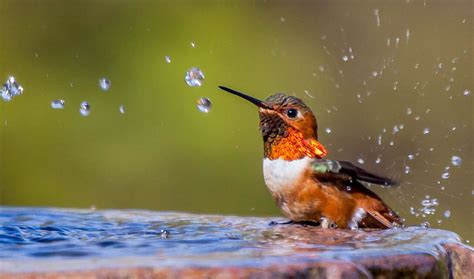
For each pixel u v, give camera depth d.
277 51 17.58
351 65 18.31
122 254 4.43
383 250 4.57
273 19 17.86
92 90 15.73
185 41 16.36
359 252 4.47
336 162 7.20
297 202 7.29
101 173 15.09
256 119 15.64
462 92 17.44
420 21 18.47
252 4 17.50
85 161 15.14
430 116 17.14
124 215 7.66
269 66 17.09
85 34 16.19
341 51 18.34
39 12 16.16
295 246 4.92
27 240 5.68
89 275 3.69
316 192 7.22
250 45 17.16
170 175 15.00
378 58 18.38
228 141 15.21
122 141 15.23
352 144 17.11
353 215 7.26
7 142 15.05
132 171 15.03
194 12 16.78
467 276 5.10
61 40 16.12
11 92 7.87
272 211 14.94
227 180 14.98
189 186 14.95
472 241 14.38
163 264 3.88
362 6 18.66
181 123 15.31
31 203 14.91
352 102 17.67
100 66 15.94
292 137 7.37
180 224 6.78
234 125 15.47
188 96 15.58
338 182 7.31
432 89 17.64
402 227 6.80
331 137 17.23
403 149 16.70
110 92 15.70
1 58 15.80
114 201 14.95
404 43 18.34
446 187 15.60
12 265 3.87
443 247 5.05
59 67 15.96
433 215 14.55
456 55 18.09
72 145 15.23
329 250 4.62
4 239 5.71
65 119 15.46
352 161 16.88
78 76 15.88
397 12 18.62
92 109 15.56
